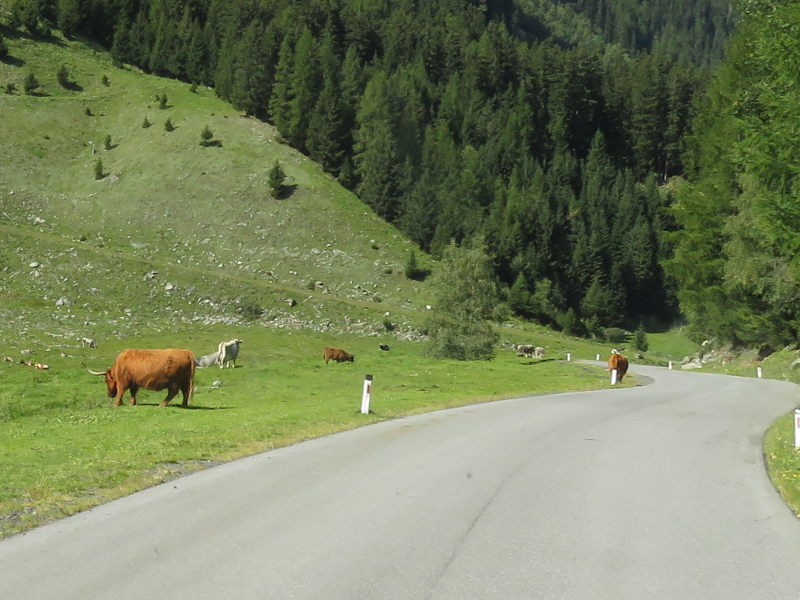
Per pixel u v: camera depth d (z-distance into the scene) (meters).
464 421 20.41
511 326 104.31
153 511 9.48
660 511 10.43
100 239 100.31
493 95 183.38
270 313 84.81
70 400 26.00
